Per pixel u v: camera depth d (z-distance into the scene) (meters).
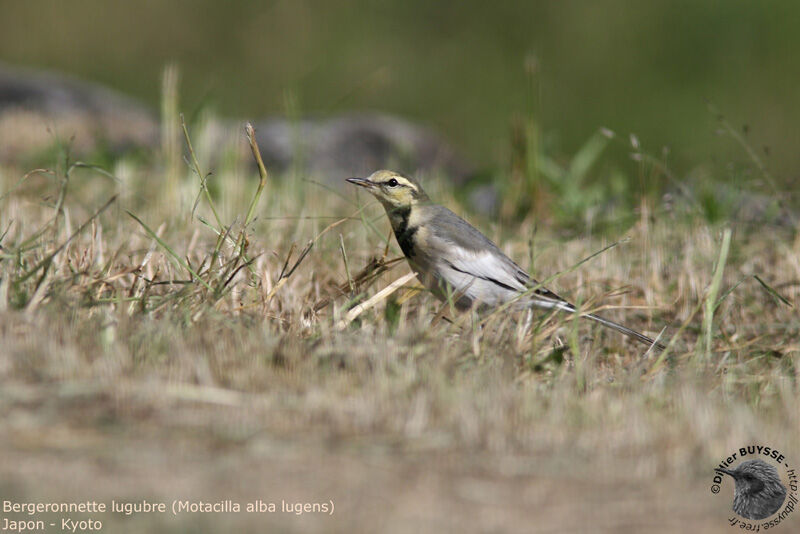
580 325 12.21
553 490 7.21
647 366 10.51
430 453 7.67
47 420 7.77
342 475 7.27
